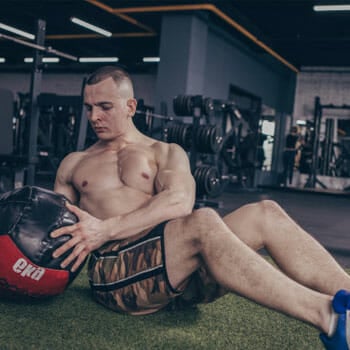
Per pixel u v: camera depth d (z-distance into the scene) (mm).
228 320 1452
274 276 1024
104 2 7828
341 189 10469
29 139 3734
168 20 7746
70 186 1448
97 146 1453
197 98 5336
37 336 1194
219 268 1072
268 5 7508
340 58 10477
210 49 8586
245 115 8656
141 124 5992
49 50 3750
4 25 9617
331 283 1073
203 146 5297
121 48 10984
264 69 10836
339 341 930
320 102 11305
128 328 1292
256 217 1184
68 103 3723
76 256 1238
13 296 1303
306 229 4285
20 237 1197
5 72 13016
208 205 5340
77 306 1451
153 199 1255
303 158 10383
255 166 8625
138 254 1204
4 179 3449
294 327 1434
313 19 8070
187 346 1203
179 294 1230
